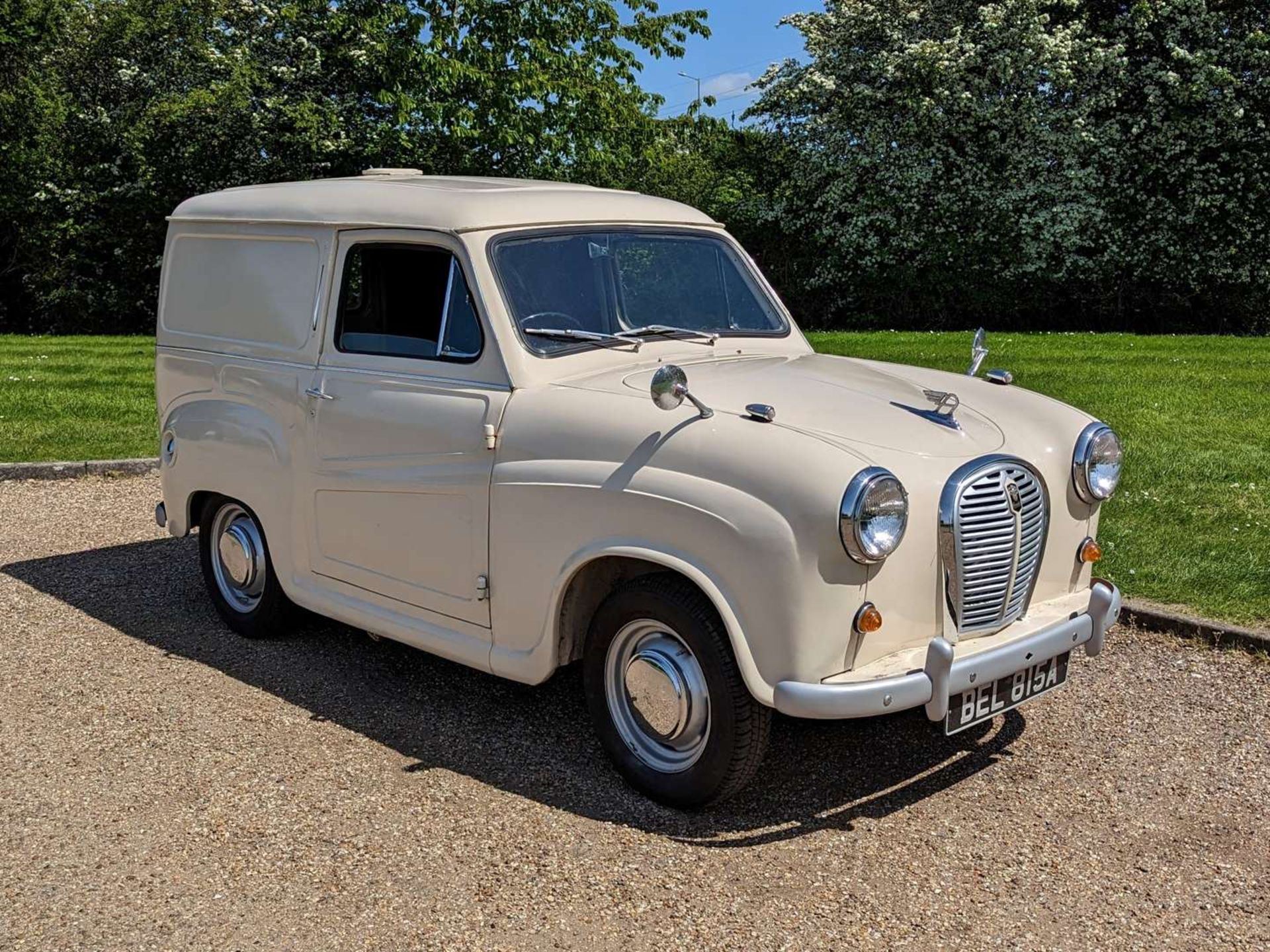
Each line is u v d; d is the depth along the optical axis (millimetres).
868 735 4504
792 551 3369
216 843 3658
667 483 3588
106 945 3141
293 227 4961
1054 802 3988
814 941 3174
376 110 25984
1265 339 17859
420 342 4418
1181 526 6848
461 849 3629
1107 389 11633
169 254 5688
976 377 4734
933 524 3615
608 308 4488
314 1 24969
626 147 25297
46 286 26406
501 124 23422
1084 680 5031
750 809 3906
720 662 3572
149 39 26375
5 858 3570
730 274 4992
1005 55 23734
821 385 4152
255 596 5469
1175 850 3684
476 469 4113
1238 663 5172
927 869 3549
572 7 24188
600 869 3514
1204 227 24453
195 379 5445
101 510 7957
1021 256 25062
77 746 4344
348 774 4133
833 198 25984
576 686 4965
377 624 4598
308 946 3143
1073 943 3188
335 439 4660
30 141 25484
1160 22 24141
